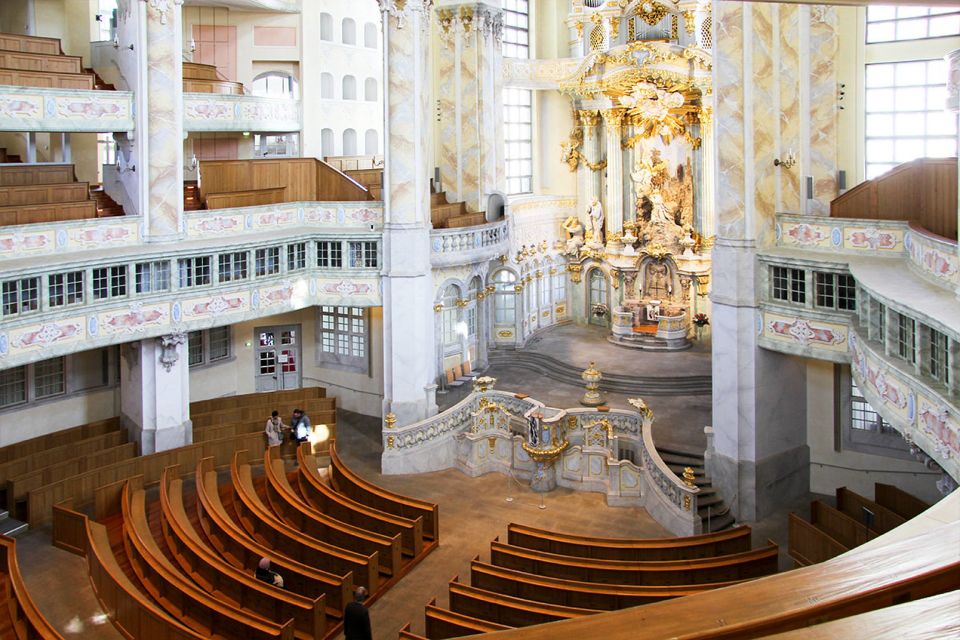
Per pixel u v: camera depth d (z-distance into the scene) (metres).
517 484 30.23
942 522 6.31
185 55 37.91
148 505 26.81
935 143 25.83
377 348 35.88
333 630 19.50
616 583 20.59
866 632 2.40
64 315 25.61
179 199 29.16
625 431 30.11
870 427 27.09
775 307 25.25
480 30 38.12
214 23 38.75
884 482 26.86
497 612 18.56
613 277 44.06
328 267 32.91
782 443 27.16
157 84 28.27
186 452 29.00
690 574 20.42
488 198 39.09
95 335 26.55
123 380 30.48
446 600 21.94
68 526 23.84
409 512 25.41
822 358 24.30
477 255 35.41
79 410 30.91
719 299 26.42
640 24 40.59
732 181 25.72
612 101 42.66
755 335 25.94
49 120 26.36
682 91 40.75
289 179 34.34
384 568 22.95
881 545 3.32
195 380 34.84
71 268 25.53
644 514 27.58
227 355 36.19
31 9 32.53
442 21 38.66
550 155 45.38
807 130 26.56
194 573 21.64
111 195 29.92
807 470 28.03
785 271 25.19
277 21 39.00
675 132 41.72
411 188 31.80
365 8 42.78
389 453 30.75
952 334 15.92
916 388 18.14
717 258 26.38
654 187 42.34
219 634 18.67
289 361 37.91
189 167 38.28
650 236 42.94
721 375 26.70
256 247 30.56
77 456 28.52
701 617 2.71
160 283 28.33
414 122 31.58
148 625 18.17
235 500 25.47
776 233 26.23
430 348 33.16
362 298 32.66
